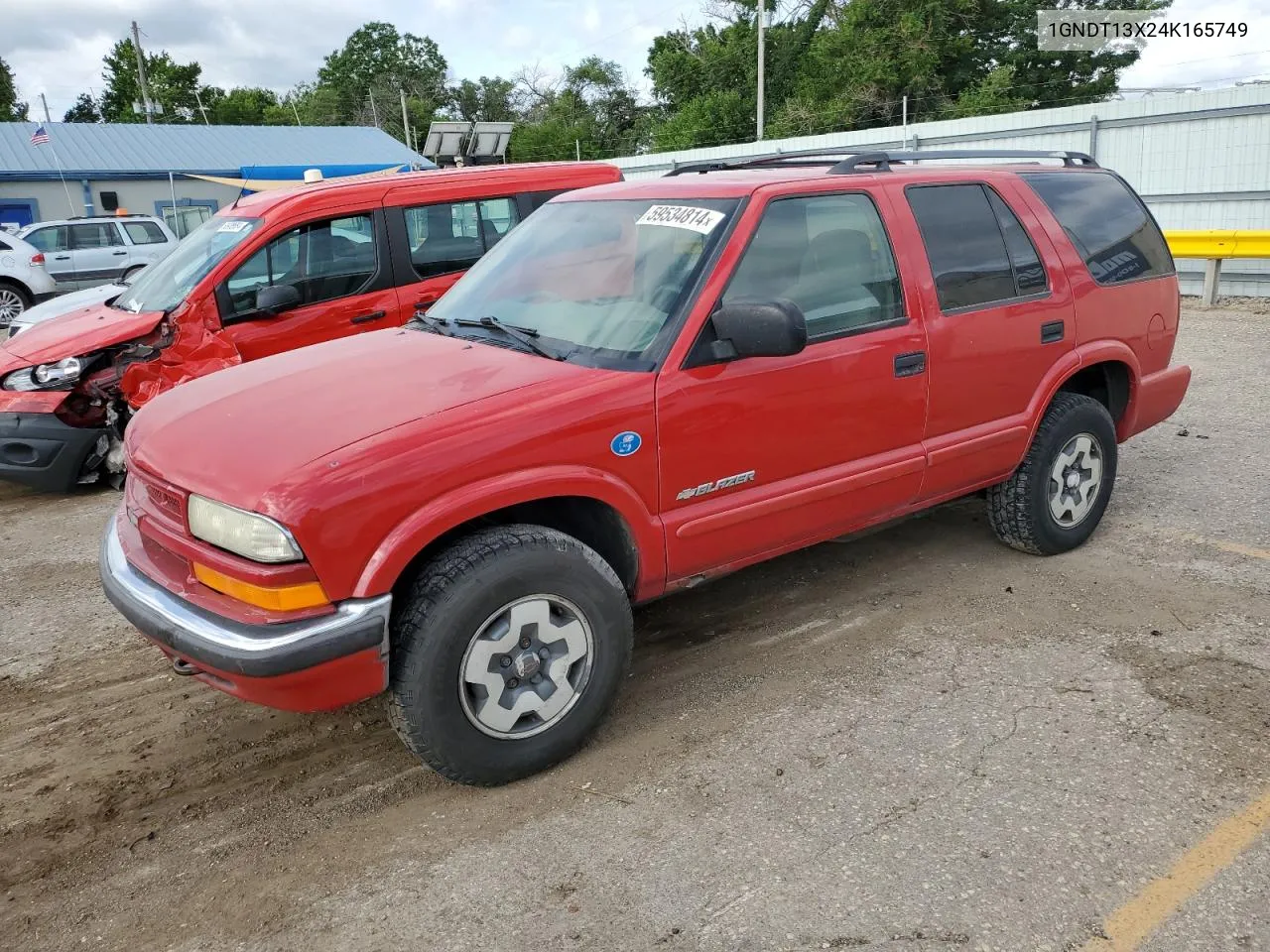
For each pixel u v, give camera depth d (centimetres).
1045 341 439
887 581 463
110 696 391
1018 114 1500
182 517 291
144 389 610
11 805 319
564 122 6538
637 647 409
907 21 4156
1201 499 552
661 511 331
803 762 320
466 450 285
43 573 530
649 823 292
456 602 283
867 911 252
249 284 636
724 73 4897
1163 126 1325
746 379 340
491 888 268
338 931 256
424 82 8131
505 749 305
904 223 394
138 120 7381
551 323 358
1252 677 359
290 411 308
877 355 375
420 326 397
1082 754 317
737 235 346
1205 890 256
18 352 657
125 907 270
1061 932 244
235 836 298
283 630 266
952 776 308
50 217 2994
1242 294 1249
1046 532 464
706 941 245
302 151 3475
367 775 327
